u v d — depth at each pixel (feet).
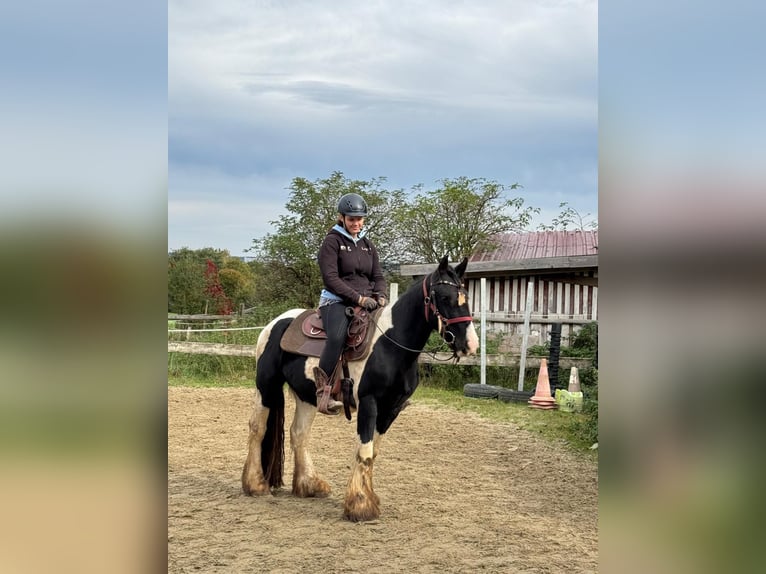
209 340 47.88
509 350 40.88
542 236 58.39
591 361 35.63
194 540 14.58
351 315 16.98
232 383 42.11
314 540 14.67
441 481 19.93
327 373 16.79
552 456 23.43
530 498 18.22
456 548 14.16
